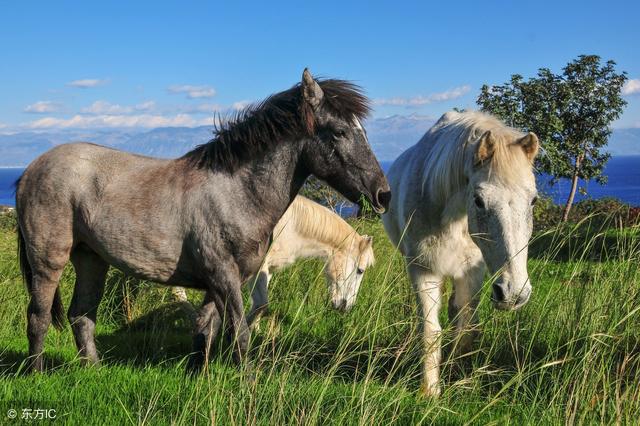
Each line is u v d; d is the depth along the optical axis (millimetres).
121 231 4359
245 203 4324
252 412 3393
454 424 3646
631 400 3355
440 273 4609
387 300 4941
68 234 4547
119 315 7379
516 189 3750
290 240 6910
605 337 4051
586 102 20078
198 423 3477
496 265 3750
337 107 4273
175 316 7363
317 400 3455
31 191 4559
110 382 4320
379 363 5105
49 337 6180
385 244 8469
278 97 4422
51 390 4102
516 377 3727
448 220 4406
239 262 4340
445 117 5145
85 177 4480
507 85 20234
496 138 3932
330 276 7203
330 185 4461
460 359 4723
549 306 4957
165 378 4441
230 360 4336
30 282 4805
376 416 3475
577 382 3559
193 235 4285
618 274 4754
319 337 5848
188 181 4367
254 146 4309
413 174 4852
